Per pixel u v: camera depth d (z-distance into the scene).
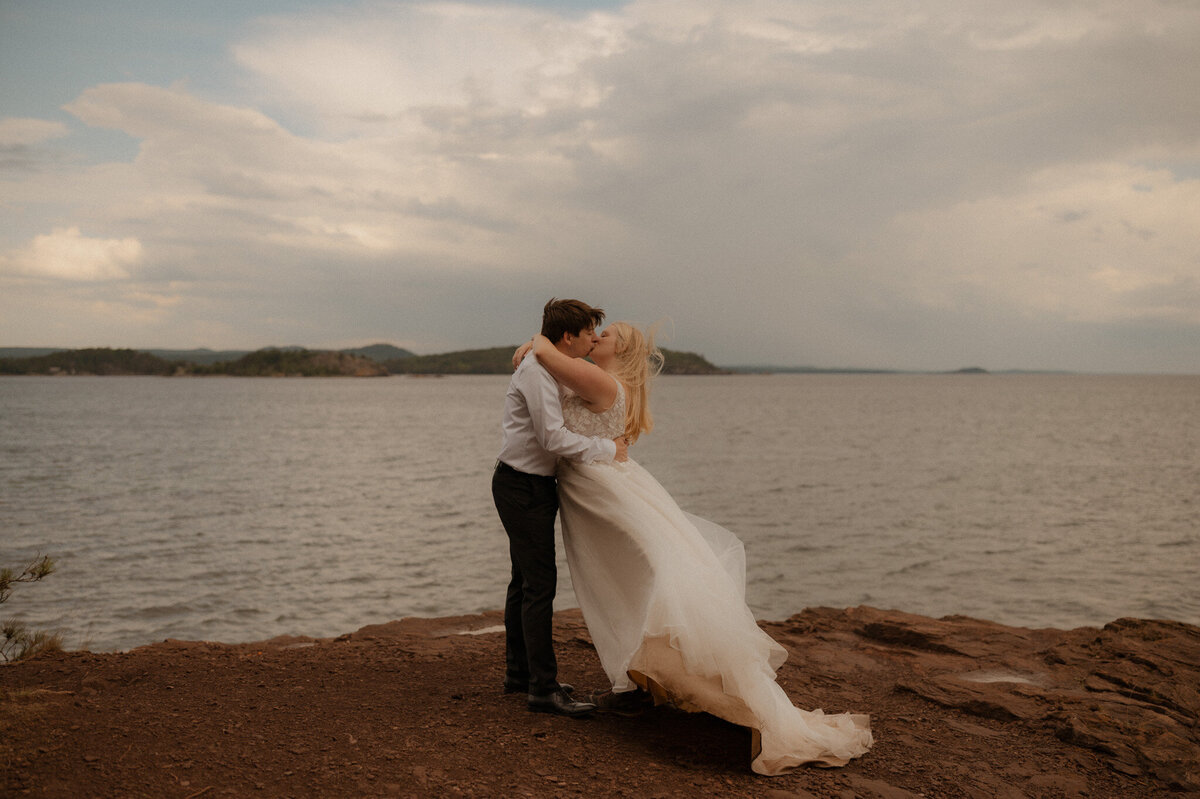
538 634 3.86
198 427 62.00
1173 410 95.75
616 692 3.90
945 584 14.49
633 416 3.98
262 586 13.58
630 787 3.13
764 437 53.31
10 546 16.58
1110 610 12.88
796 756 3.46
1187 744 3.83
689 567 3.59
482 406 105.25
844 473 32.38
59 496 24.30
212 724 3.52
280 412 87.50
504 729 3.67
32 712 3.44
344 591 13.40
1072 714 4.16
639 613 3.62
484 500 24.72
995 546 17.92
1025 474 32.09
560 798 2.98
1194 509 23.33
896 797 3.22
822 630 6.22
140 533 18.31
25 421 67.44
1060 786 3.42
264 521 20.34
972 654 5.46
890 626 5.93
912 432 58.38
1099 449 43.84
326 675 4.45
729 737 3.76
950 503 24.44
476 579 14.38
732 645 3.41
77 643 10.12
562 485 3.88
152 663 4.52
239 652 4.94
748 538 18.75
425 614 12.13
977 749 3.85
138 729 3.38
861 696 4.66
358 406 104.44
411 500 24.61
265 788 2.91
